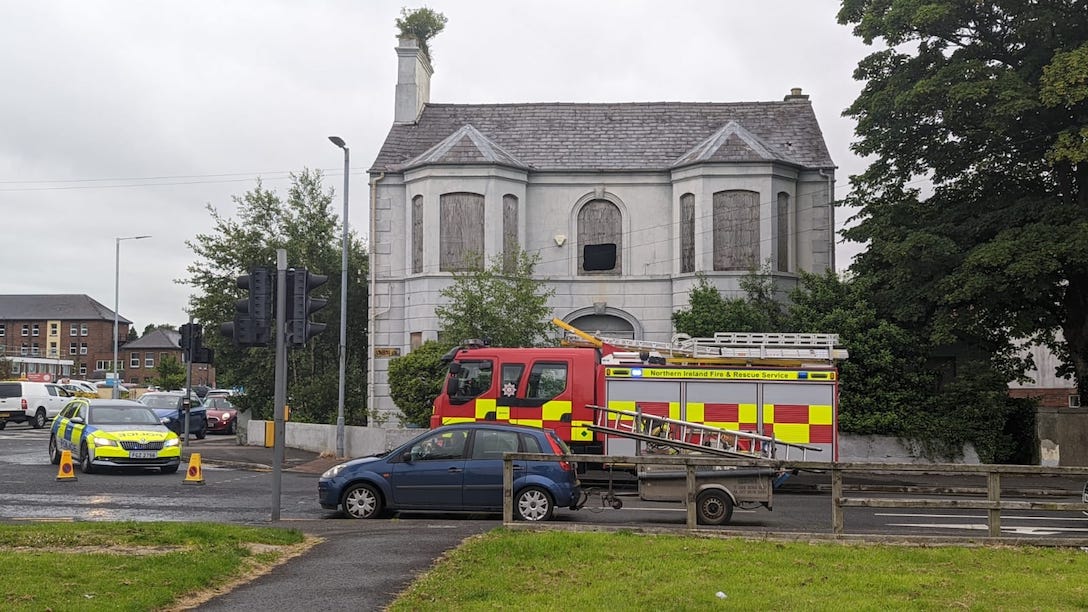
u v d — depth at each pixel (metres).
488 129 33.16
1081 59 20.95
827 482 19.81
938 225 24.91
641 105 33.66
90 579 8.97
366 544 11.52
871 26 24.97
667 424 18.84
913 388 25.30
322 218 42.09
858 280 26.05
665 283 31.00
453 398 20.88
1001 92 22.30
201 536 11.62
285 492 19.17
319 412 35.47
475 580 9.36
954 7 23.52
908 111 24.45
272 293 14.35
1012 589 9.01
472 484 14.77
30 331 120.94
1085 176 24.33
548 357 20.73
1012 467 11.91
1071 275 24.28
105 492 18.84
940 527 14.20
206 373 118.62
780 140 32.22
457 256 30.67
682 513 15.71
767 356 20.06
